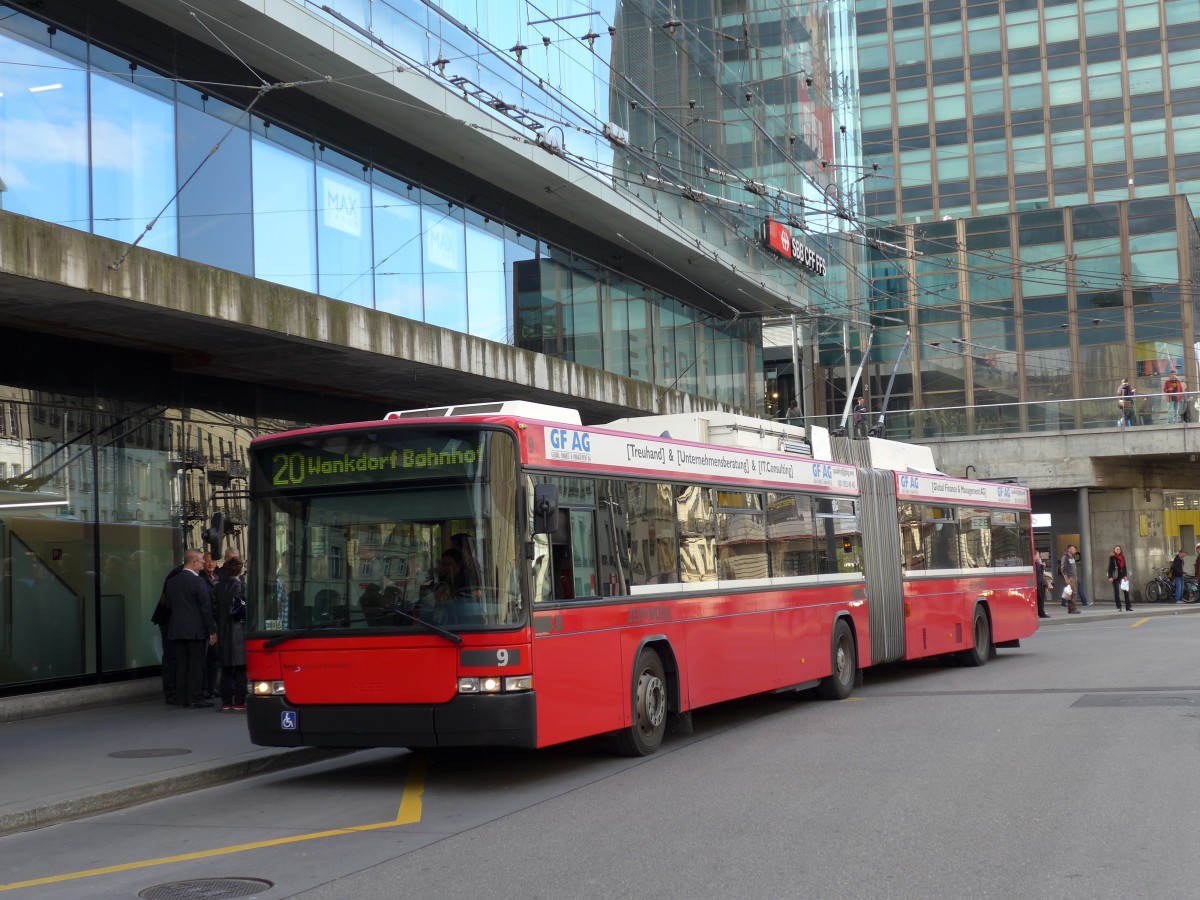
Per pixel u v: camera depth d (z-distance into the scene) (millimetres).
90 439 17688
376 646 10711
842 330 44938
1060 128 69312
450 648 10492
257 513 11398
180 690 16781
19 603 16516
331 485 11141
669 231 29984
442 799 10461
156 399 18891
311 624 10992
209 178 18000
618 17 28859
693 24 32844
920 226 55906
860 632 17625
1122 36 69000
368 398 23500
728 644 14070
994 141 69938
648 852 8000
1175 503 45531
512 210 26281
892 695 17125
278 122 19484
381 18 20078
